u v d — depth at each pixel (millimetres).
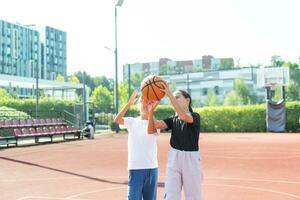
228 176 12031
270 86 39469
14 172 13352
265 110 38625
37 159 17109
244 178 11633
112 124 40812
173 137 5484
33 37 141250
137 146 5582
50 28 149625
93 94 96062
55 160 16688
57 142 27156
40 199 9000
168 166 5473
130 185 5586
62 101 47094
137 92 5805
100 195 9336
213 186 10352
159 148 21969
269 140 27047
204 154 18406
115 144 25234
